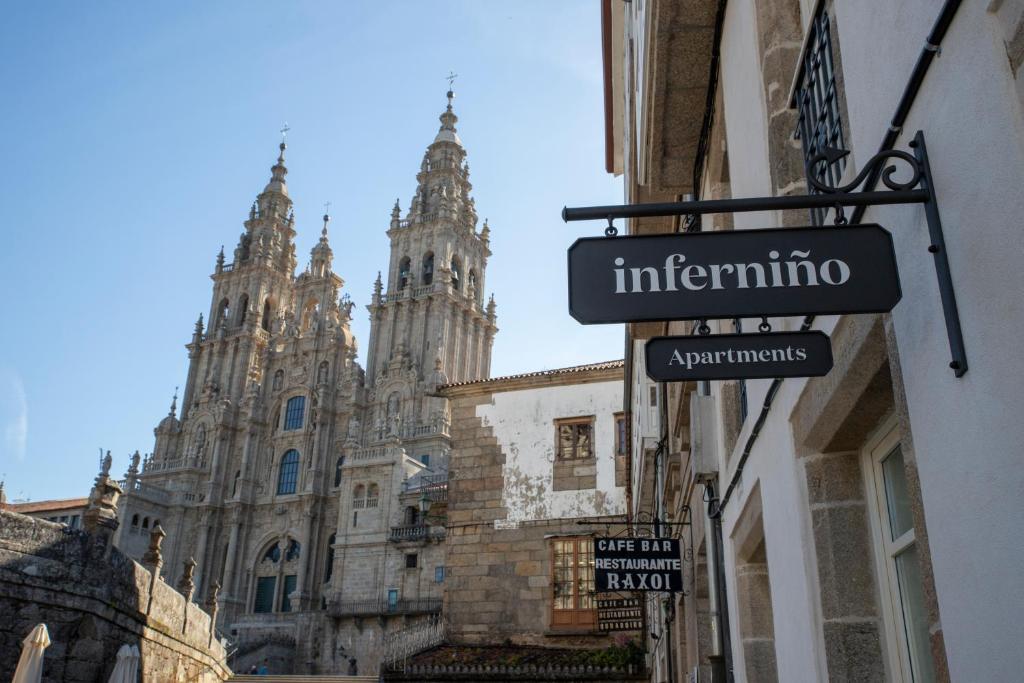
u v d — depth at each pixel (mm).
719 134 7688
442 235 79750
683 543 12797
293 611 62906
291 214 97812
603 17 15078
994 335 2338
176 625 23406
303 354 80125
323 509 71938
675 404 11086
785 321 4695
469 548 26578
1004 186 2275
